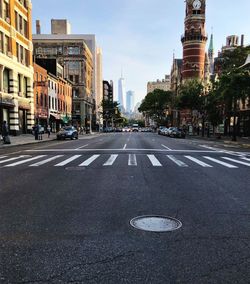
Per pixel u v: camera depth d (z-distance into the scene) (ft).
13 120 127.44
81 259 13.69
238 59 140.05
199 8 288.51
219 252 14.47
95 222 18.69
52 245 15.25
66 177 33.81
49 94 185.57
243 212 20.93
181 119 297.74
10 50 123.85
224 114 166.40
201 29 290.56
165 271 12.60
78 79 293.23
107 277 12.12
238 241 15.83
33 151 66.64
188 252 14.44
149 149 72.13
